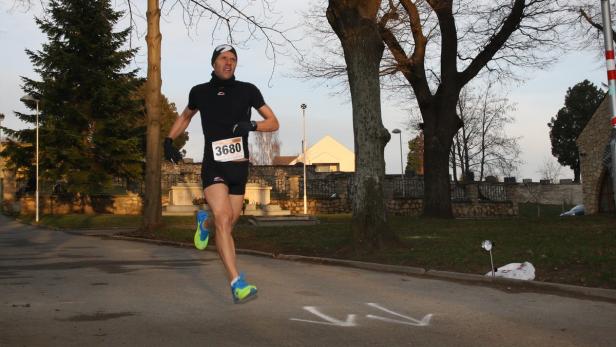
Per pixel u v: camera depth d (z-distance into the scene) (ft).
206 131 15.26
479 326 16.24
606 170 95.30
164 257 36.47
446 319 17.21
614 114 24.31
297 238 46.21
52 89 101.86
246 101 15.48
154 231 55.67
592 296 21.61
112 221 83.76
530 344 14.20
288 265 32.01
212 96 15.33
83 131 105.60
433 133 72.90
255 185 104.73
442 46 71.77
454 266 28.76
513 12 69.21
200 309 18.20
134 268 29.94
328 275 27.61
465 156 173.37
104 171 106.52
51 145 101.96
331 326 15.99
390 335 15.01
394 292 22.43
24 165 104.94
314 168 152.97
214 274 27.35
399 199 116.98
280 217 84.23
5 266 30.83
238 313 17.61
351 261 31.99
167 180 134.92
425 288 23.65
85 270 28.91
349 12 35.83
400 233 46.52
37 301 19.40
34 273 27.53
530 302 20.34
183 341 14.02
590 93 220.64
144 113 111.86
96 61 105.09
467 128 172.45
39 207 108.99
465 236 42.34
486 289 23.44
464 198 127.24
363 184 35.83
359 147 36.11
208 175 15.12
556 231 45.27
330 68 79.92
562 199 171.22
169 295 20.90
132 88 107.65
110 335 14.53
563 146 223.10
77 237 57.67
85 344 13.60
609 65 24.58
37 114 96.17
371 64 36.09
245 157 15.35
